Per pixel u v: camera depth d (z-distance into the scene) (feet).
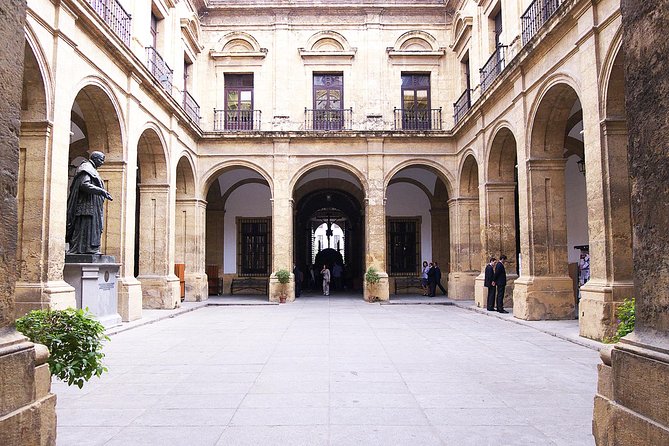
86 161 35.58
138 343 30.37
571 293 40.22
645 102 9.62
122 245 40.70
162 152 50.57
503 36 48.80
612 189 29.86
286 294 61.57
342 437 14.19
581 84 32.68
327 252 94.43
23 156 29.78
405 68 67.46
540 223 40.91
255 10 67.26
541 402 17.60
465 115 56.90
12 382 9.01
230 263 76.59
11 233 9.50
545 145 41.27
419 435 14.34
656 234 9.27
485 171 52.34
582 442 13.78
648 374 9.02
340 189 80.43
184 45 60.44
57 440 14.05
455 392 18.86
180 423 15.48
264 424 15.31
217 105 66.54
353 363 24.09
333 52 66.64
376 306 56.44
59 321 14.64
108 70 37.93
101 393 18.99
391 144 64.80
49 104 30.17
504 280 47.01
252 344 29.78
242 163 64.18
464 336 32.71
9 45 9.45
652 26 9.40
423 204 78.79
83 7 32.73
